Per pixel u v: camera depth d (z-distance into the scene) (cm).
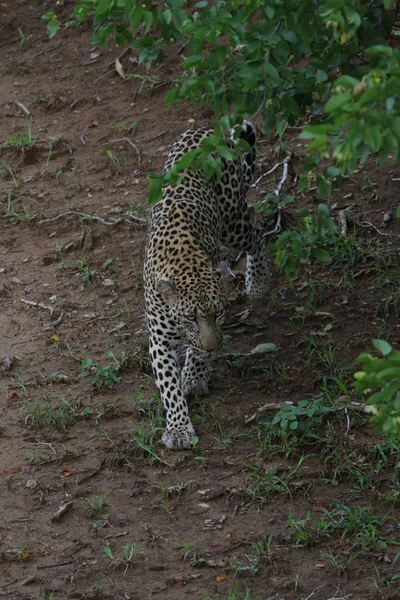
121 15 995
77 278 1461
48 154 1762
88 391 1226
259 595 905
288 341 1296
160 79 1903
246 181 1395
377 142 653
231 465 1085
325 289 1381
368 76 653
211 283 1083
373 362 689
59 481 1074
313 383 1208
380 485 1041
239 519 1008
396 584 904
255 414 1157
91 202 1631
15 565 961
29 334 1348
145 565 952
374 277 1395
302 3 857
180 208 1173
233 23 855
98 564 957
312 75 936
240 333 1323
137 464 1101
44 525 1012
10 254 1532
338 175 952
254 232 1342
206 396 1211
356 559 945
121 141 1770
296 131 1728
